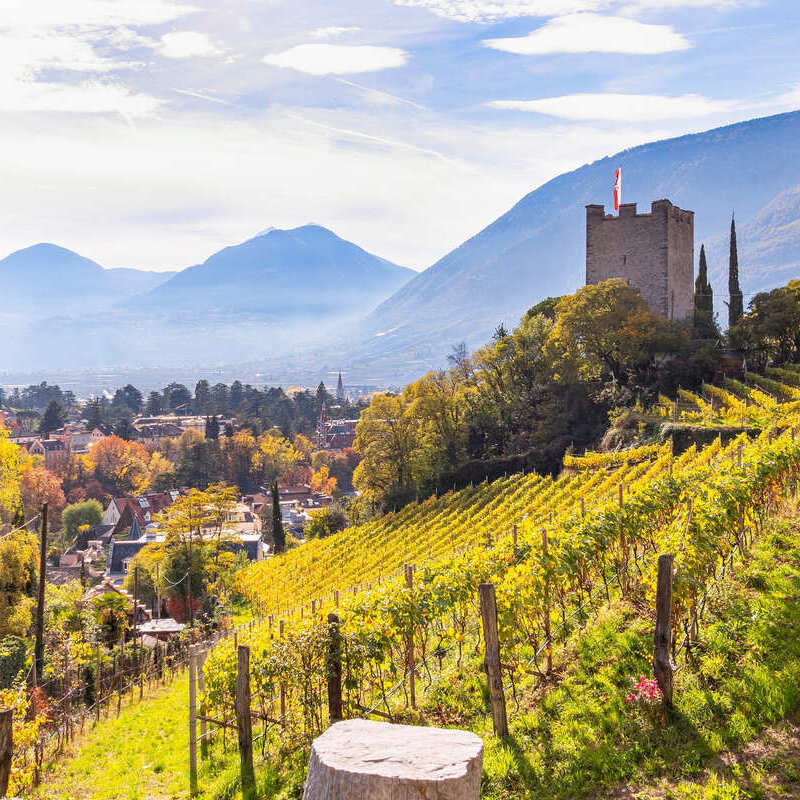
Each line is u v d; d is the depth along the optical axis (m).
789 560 14.87
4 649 31.16
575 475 53.62
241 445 155.25
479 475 69.38
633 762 9.40
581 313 68.38
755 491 16.30
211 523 62.56
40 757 16.38
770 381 58.56
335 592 15.17
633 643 12.38
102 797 13.71
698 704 10.20
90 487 147.38
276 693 15.78
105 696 25.12
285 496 139.00
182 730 18.38
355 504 84.31
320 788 3.96
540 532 15.48
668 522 17.84
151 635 43.59
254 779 12.51
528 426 73.75
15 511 48.69
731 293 81.31
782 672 10.51
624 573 15.98
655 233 75.50
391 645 13.04
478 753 4.13
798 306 64.50
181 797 12.84
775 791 8.35
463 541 46.66
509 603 12.90
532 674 12.45
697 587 12.16
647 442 54.12
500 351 79.00
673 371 65.81
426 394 77.62
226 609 53.28
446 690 13.03
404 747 4.17
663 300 75.56
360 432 79.88
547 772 9.56
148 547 60.94
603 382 70.94
